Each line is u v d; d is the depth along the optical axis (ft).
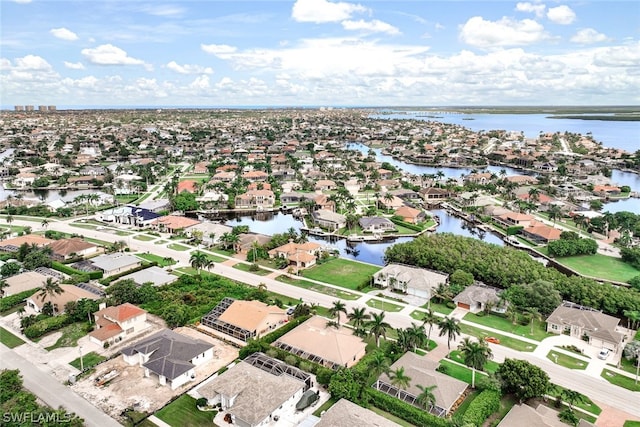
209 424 241.35
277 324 354.74
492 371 290.35
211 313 361.30
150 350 294.66
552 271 419.13
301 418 247.91
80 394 264.93
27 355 306.96
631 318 344.49
